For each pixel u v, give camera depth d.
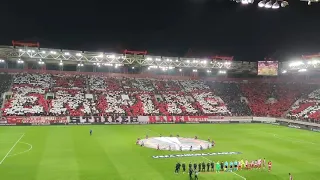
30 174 35.12
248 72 94.00
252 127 83.25
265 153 49.41
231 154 48.00
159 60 70.62
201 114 94.06
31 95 86.00
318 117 85.31
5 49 61.22
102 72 104.69
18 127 72.19
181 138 61.47
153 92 101.06
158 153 47.38
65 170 36.97
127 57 68.06
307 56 71.38
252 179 35.66
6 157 42.50
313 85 105.25
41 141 54.25
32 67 98.94
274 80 114.62
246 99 105.69
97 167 38.59
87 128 73.06
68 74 100.12
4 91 85.44
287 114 95.12
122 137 60.97
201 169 39.12
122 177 34.88
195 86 109.38
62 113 81.31
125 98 94.56
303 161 44.62
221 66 76.38
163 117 88.88
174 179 34.69
